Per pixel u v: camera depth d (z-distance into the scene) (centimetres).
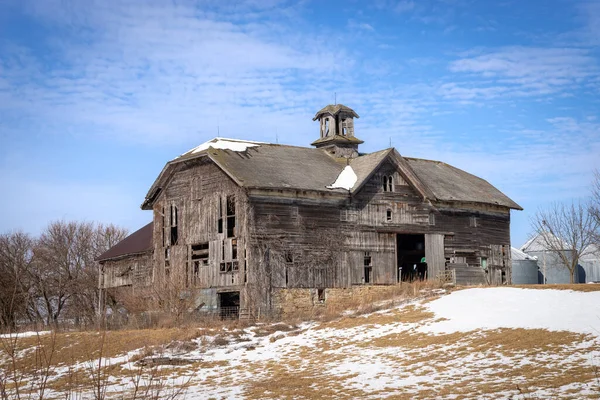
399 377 2802
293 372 3102
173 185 5278
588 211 6681
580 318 3275
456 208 5578
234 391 2736
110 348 3756
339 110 5744
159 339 3891
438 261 5394
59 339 3959
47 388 2891
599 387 2241
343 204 5016
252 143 5375
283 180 4784
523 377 2536
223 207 4825
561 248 7156
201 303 4875
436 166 6169
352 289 4950
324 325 4056
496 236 5825
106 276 6241
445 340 3331
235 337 3916
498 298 4031
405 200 5322
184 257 5084
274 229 4694
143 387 2841
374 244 5119
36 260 7175
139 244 5906
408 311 4091
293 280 4712
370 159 5297
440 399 2323
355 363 3170
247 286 4550
